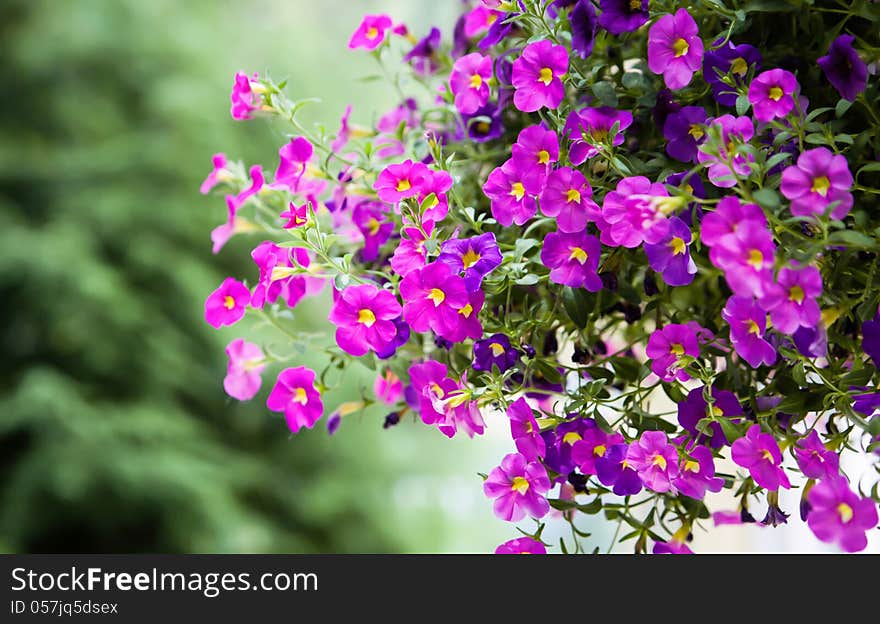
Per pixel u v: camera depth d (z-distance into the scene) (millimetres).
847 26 1021
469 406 1009
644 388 1016
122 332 3141
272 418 3477
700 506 1022
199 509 2986
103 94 3436
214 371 3361
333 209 1099
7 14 3428
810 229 974
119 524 3047
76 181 3324
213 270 3396
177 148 3305
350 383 3170
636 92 1027
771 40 1028
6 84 3396
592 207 989
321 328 3398
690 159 999
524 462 1006
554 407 1055
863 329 968
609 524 2041
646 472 991
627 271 1051
